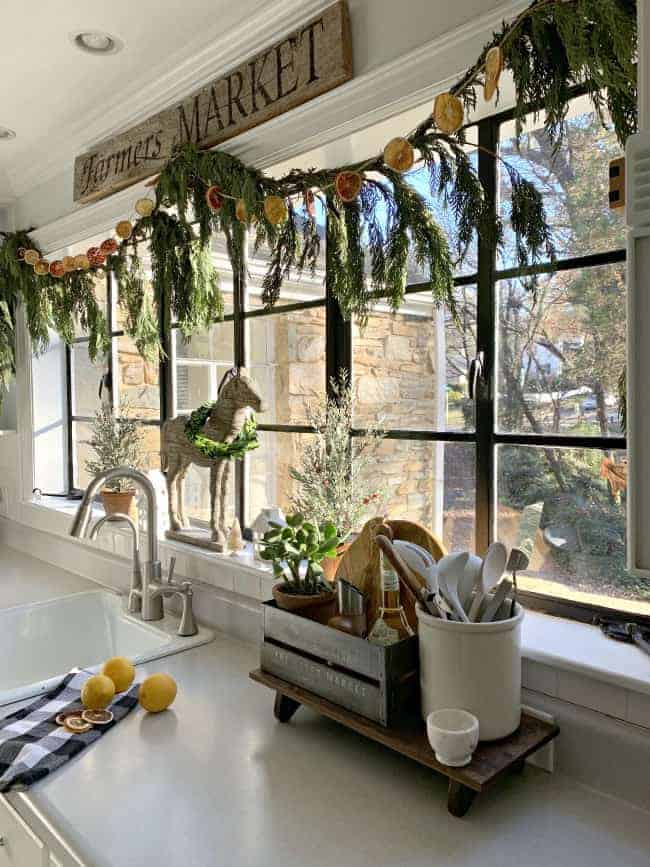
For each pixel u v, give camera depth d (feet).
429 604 3.50
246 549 6.42
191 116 5.85
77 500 9.55
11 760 3.70
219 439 6.30
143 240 6.42
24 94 6.56
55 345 9.90
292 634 4.09
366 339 6.43
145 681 4.42
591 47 2.84
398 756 3.82
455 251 4.57
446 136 3.77
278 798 3.40
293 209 4.83
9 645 6.70
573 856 2.94
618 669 3.48
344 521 5.24
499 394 4.61
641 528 2.27
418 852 2.97
